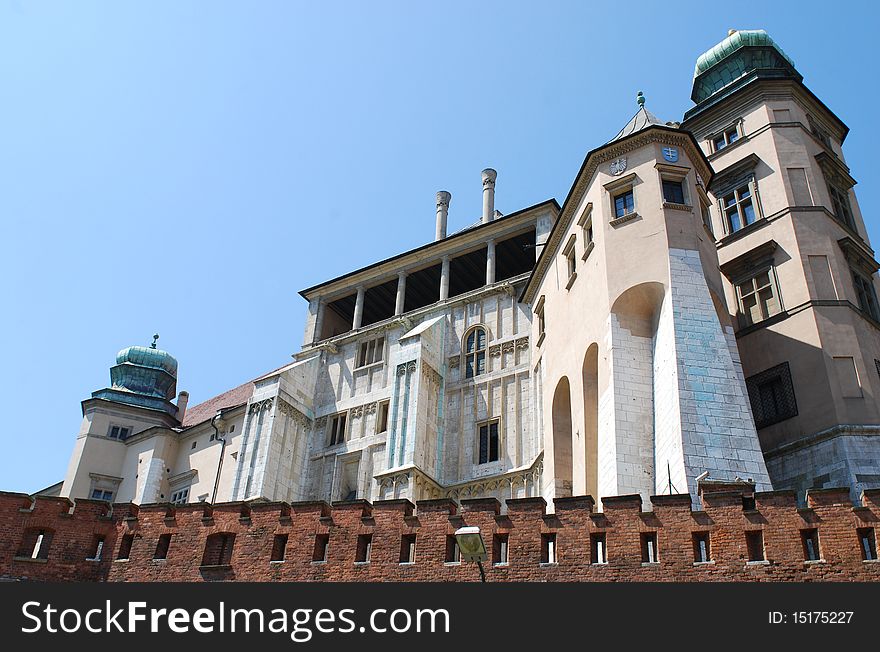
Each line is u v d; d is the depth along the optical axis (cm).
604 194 3406
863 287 3728
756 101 4259
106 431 5894
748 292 3769
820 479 3078
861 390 3262
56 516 2648
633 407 2864
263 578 2414
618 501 2177
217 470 5256
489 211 5500
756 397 3494
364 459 4562
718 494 2106
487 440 4212
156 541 2591
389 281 5400
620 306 3080
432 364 4466
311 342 5338
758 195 3969
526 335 4353
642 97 3919
